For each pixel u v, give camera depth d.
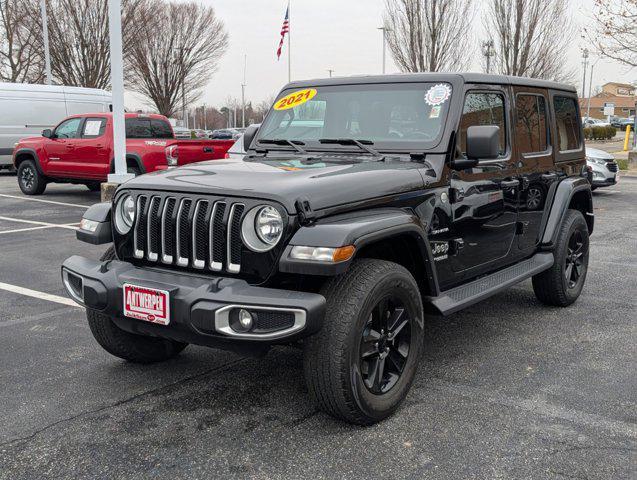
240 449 3.12
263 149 4.47
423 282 3.79
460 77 4.12
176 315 3.09
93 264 3.53
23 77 29.55
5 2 28.52
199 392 3.78
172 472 2.92
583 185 5.57
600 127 45.69
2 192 14.79
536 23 27.38
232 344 3.06
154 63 37.56
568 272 5.49
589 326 5.04
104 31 29.22
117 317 3.36
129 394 3.75
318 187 3.16
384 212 3.38
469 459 3.02
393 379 3.45
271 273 3.06
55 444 3.17
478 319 5.22
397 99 4.20
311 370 3.13
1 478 2.87
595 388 3.84
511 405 3.60
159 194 3.40
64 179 13.73
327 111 4.41
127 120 12.77
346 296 3.12
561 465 2.97
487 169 4.36
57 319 5.22
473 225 4.22
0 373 4.07
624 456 3.05
